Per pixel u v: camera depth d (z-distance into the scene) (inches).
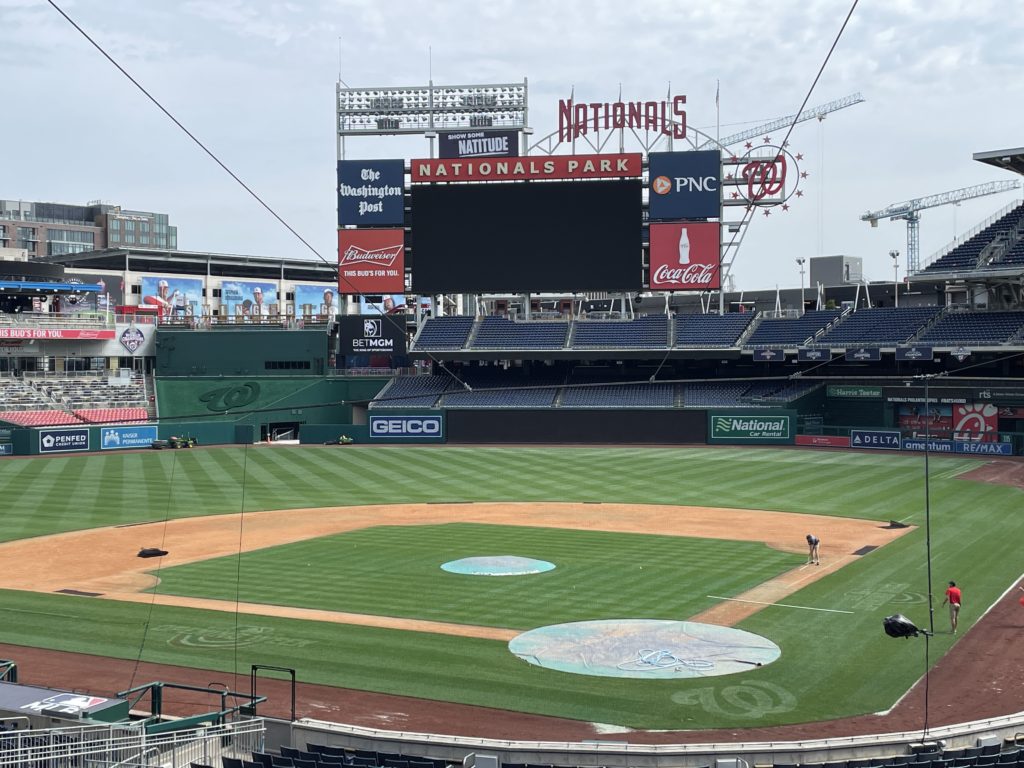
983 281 3772.1
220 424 4109.3
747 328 4065.0
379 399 4222.4
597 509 2465.6
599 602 1550.2
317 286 6830.7
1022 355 3676.2
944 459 3346.5
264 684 1198.9
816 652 1296.8
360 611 1514.5
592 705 1125.1
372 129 4291.3
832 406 3991.1
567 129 4089.6
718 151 3905.0
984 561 1804.9
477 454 3668.8
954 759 869.2
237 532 2185.0
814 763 957.8
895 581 1663.4
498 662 1270.9
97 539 2108.8
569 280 3981.3
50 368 4402.1
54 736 866.1
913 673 1218.0
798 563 1811.0
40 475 3120.1
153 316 4808.1
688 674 1221.1
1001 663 1250.0
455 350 4163.4
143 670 1253.1
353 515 2412.6
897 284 4564.5
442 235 4033.0
